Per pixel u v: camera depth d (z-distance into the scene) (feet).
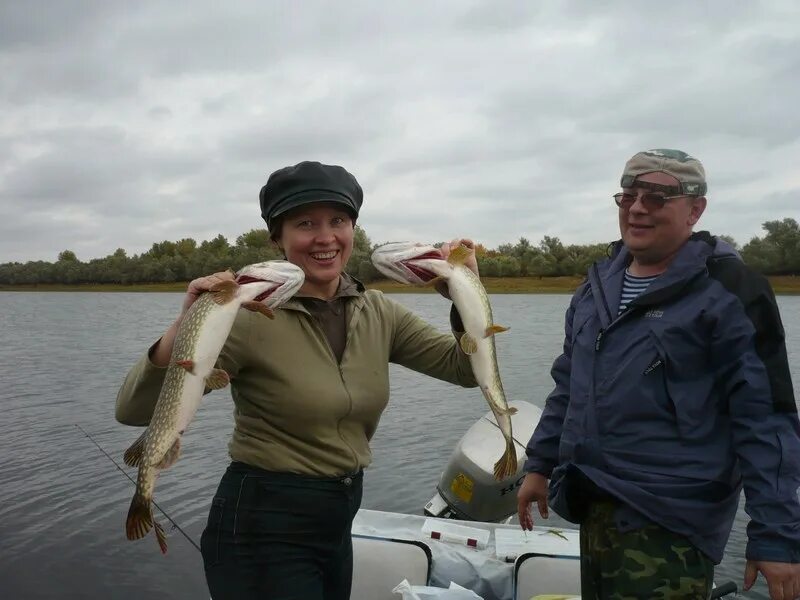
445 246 9.64
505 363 60.29
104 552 21.48
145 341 83.71
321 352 9.07
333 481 8.93
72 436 35.06
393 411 39.83
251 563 8.63
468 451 16.11
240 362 8.83
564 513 9.60
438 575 13.19
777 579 8.05
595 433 9.21
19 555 21.18
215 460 30.19
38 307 159.33
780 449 8.22
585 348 9.72
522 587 12.60
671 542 8.64
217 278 8.02
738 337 8.49
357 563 13.10
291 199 8.99
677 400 8.75
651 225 9.33
